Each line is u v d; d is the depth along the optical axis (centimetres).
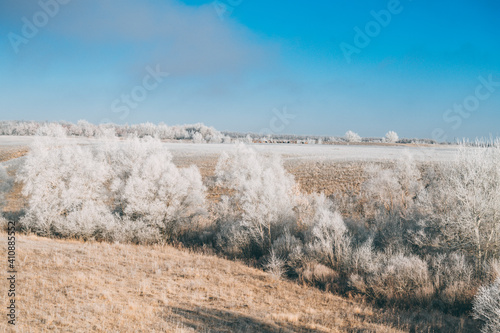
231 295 1501
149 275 1644
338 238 2133
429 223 2108
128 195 2895
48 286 1237
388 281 1611
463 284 1451
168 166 3194
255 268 2086
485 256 1666
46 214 2722
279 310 1371
